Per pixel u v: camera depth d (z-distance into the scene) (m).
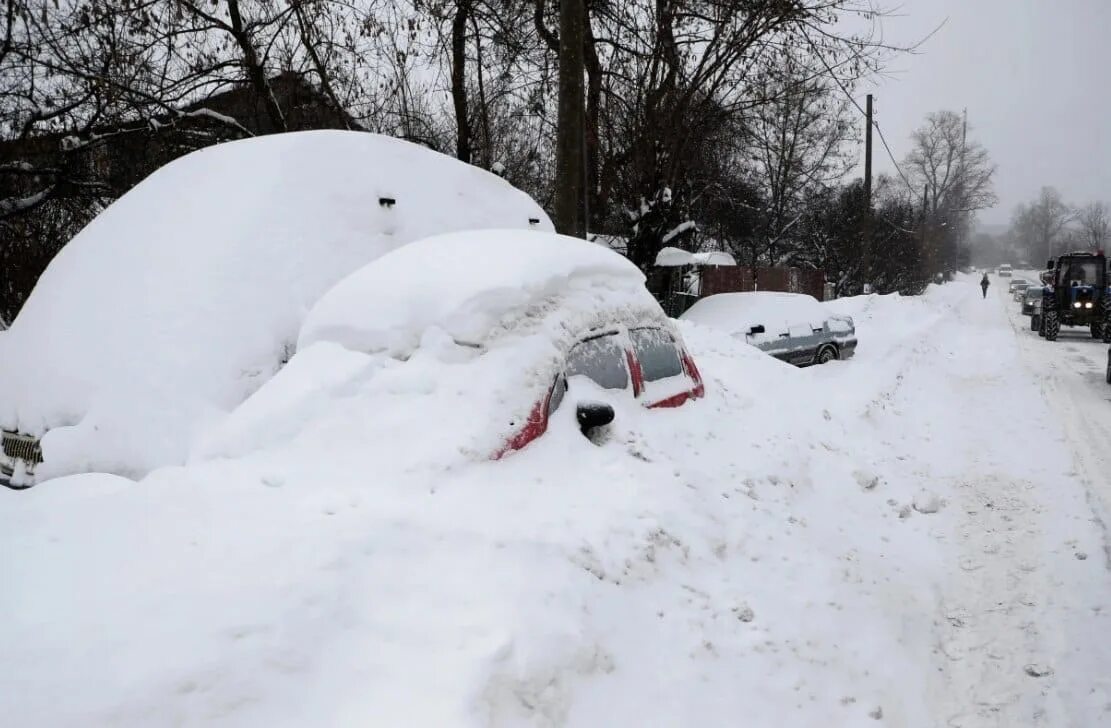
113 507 3.34
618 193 17.62
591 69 16.22
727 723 3.07
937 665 4.08
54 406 4.95
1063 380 14.15
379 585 2.92
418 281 4.54
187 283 5.34
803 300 14.68
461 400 3.98
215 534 3.09
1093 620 4.52
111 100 11.73
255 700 2.33
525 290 4.46
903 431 9.10
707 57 15.26
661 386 5.36
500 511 3.53
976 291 61.53
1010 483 7.27
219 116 12.64
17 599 2.61
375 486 3.57
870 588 4.60
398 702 2.43
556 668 2.81
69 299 5.58
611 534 3.69
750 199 30.61
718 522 4.38
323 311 4.68
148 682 2.24
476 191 7.76
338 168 6.61
